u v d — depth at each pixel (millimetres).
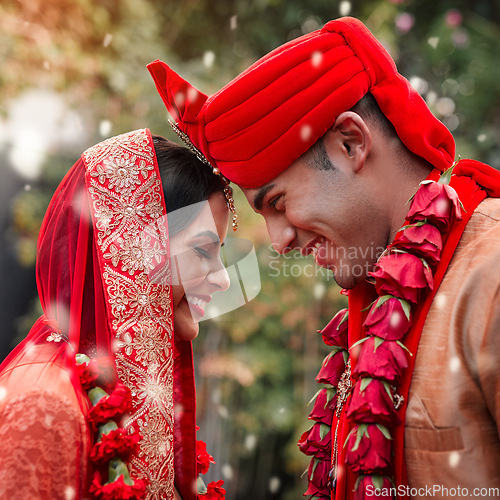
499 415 1102
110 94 3867
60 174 3746
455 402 1137
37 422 1072
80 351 1285
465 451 1129
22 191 3830
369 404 1172
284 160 1287
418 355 1196
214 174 1393
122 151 1303
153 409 1213
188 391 1459
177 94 1365
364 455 1173
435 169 1326
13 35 3520
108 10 3938
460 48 4160
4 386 1133
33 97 3582
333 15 4305
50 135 3674
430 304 1212
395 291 1213
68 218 1299
